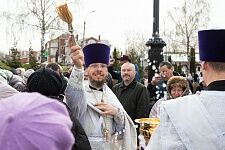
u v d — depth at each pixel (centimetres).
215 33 231
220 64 233
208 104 229
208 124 224
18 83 589
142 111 619
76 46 347
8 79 599
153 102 733
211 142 222
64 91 386
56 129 113
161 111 238
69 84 359
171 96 506
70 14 330
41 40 2994
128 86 636
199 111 228
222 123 224
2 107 113
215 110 227
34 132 110
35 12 3006
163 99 558
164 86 688
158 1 955
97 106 393
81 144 301
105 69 411
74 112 368
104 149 386
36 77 316
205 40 235
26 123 111
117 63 1238
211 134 222
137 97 626
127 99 627
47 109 116
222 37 230
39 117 113
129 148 409
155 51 937
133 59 2116
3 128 109
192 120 227
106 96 409
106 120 394
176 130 228
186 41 3981
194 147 223
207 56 235
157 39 941
